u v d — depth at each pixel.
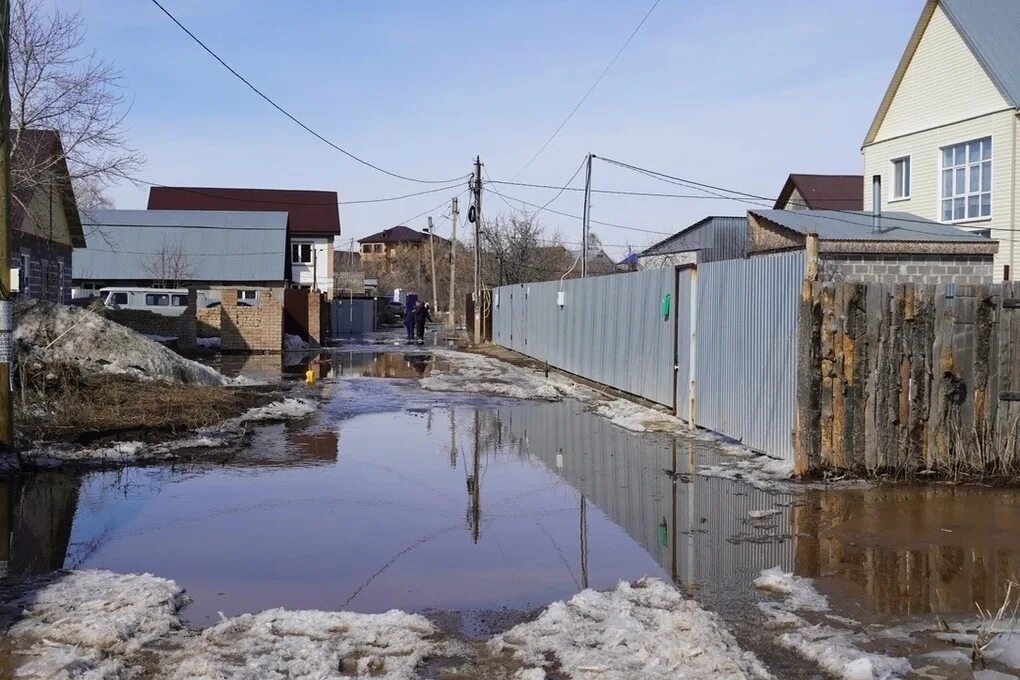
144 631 5.34
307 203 68.81
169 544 7.42
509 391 18.72
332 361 28.73
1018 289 9.57
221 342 32.81
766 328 10.63
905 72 25.59
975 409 9.59
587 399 17.78
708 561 6.91
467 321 45.53
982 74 22.83
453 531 7.88
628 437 12.89
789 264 10.03
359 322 53.62
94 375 14.76
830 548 7.17
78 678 4.57
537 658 4.98
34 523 8.02
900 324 9.44
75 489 9.37
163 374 16.84
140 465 10.65
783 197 41.00
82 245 33.91
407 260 99.62
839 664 4.85
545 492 9.42
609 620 5.46
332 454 11.62
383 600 6.09
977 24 23.28
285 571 6.72
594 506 8.78
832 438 9.51
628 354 17.52
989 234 22.38
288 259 56.25
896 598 6.01
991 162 22.53
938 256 17.02
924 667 4.89
